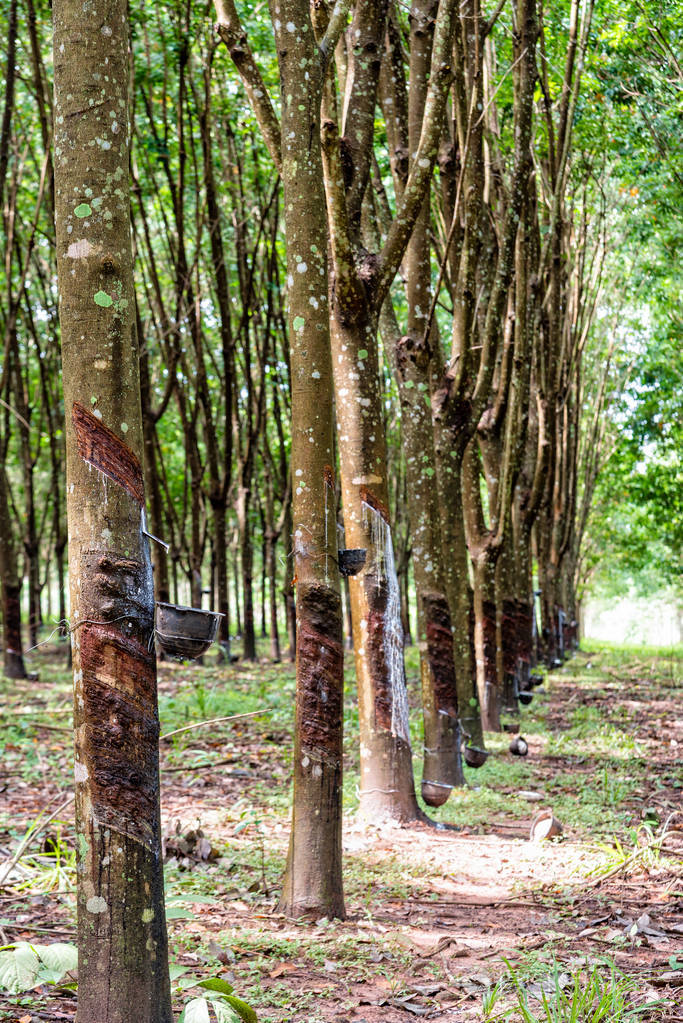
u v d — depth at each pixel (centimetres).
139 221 1784
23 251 1755
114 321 289
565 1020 337
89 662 283
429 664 757
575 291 1819
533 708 1253
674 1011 348
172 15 1230
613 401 2392
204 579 3278
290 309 474
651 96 1284
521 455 1123
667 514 2444
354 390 661
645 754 913
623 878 534
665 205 1440
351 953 408
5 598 1458
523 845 608
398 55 805
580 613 3531
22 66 1337
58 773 788
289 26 469
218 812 670
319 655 463
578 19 1078
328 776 461
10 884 485
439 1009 353
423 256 753
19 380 1462
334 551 471
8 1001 346
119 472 288
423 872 548
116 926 276
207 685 1340
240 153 1490
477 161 855
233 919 452
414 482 751
